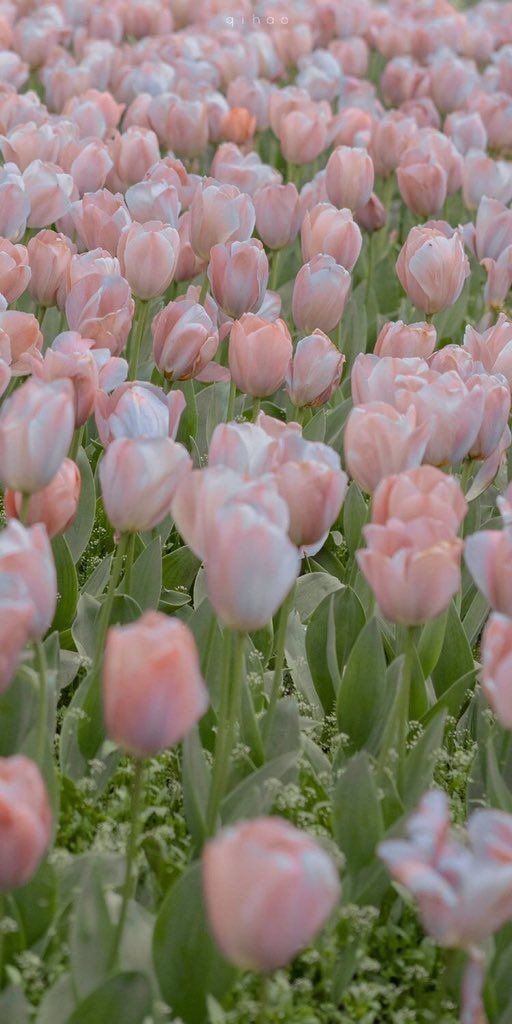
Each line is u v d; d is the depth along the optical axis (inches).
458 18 435.8
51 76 303.7
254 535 89.5
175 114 258.8
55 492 115.9
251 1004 98.5
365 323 234.1
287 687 156.9
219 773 109.0
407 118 297.0
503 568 102.1
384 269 282.2
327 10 418.6
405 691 119.1
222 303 179.3
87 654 146.7
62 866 109.6
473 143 299.1
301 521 111.5
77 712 128.2
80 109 260.2
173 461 110.0
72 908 107.3
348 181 232.1
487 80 377.7
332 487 110.0
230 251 176.1
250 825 71.1
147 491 110.7
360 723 140.0
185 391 197.5
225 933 73.0
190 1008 99.7
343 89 350.0
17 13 404.2
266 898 70.0
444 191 244.5
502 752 135.7
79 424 141.4
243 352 155.1
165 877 112.7
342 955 110.2
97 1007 90.6
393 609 103.7
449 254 183.3
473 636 164.9
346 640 155.3
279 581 91.9
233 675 105.5
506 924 110.6
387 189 293.6
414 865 77.5
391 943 114.0
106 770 131.0
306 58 365.7
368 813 112.1
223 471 97.3
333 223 200.7
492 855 78.5
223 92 349.4
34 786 78.7
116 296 166.1
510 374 169.0
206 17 429.4
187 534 102.3
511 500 114.6
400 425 122.0
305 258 206.4
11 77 309.1
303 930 72.3
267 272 179.9
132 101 314.2
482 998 104.3
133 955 100.8
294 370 166.9
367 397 144.4
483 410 141.9
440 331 256.1
